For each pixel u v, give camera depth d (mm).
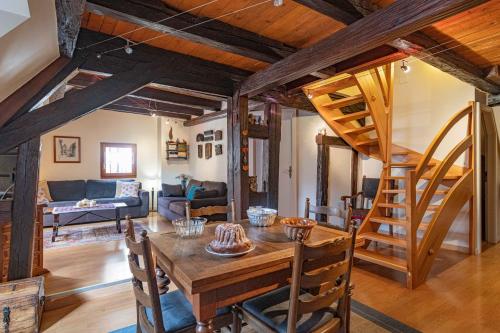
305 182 5641
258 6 2238
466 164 4043
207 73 3338
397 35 1983
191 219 2152
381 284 2979
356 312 2412
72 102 2541
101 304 2541
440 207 3291
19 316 2053
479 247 3977
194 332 1456
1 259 2318
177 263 1429
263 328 1469
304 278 1291
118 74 2740
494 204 4527
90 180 6711
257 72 3250
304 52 2623
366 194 4938
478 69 3549
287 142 5887
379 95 3982
